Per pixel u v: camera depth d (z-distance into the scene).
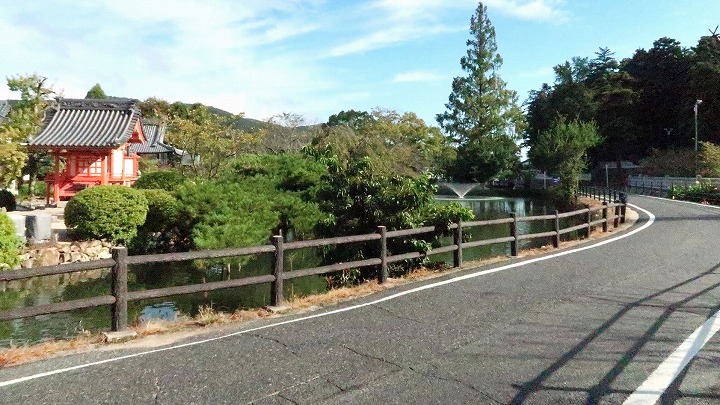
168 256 5.68
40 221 12.47
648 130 54.69
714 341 4.79
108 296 5.32
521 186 53.78
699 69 45.59
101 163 19.55
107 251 12.89
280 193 12.73
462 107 48.47
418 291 7.09
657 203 25.98
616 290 6.96
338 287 8.61
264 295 9.62
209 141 23.98
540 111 57.09
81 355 4.61
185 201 12.54
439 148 36.09
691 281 7.53
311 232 11.57
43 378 4.02
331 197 9.79
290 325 5.52
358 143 20.75
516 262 9.39
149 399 3.60
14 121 21.38
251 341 4.95
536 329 5.20
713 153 35.62
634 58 58.34
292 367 4.21
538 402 3.53
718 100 44.69
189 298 9.56
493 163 45.56
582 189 35.59
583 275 8.02
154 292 5.56
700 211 20.70
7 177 15.98
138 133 21.91
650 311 5.86
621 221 17.00
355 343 4.83
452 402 3.53
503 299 6.50
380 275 7.77
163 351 4.69
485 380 3.92
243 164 14.34
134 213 13.12
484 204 36.75
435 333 5.12
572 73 60.41
